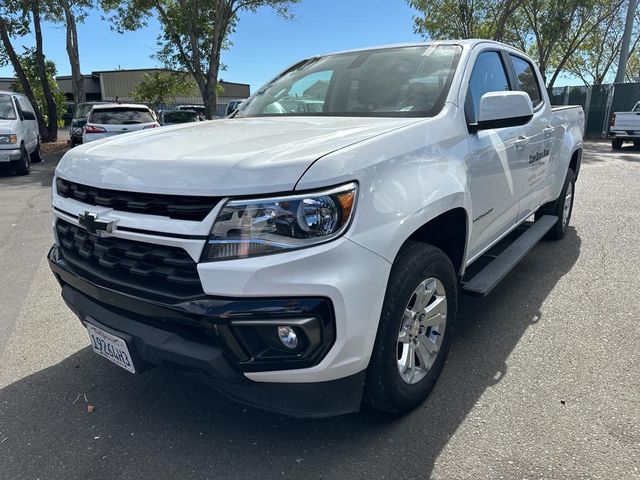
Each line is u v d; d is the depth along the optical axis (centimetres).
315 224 192
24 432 253
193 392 286
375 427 248
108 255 228
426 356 262
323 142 218
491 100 278
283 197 190
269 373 199
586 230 604
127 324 221
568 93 2488
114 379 301
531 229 464
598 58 3419
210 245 194
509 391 276
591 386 280
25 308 411
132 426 256
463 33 2197
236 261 191
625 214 683
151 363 223
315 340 194
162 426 255
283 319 190
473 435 240
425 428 246
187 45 2030
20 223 705
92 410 270
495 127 286
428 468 220
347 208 198
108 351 238
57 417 265
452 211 269
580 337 338
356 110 314
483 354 318
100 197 230
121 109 1230
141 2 2009
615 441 235
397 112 294
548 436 239
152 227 206
